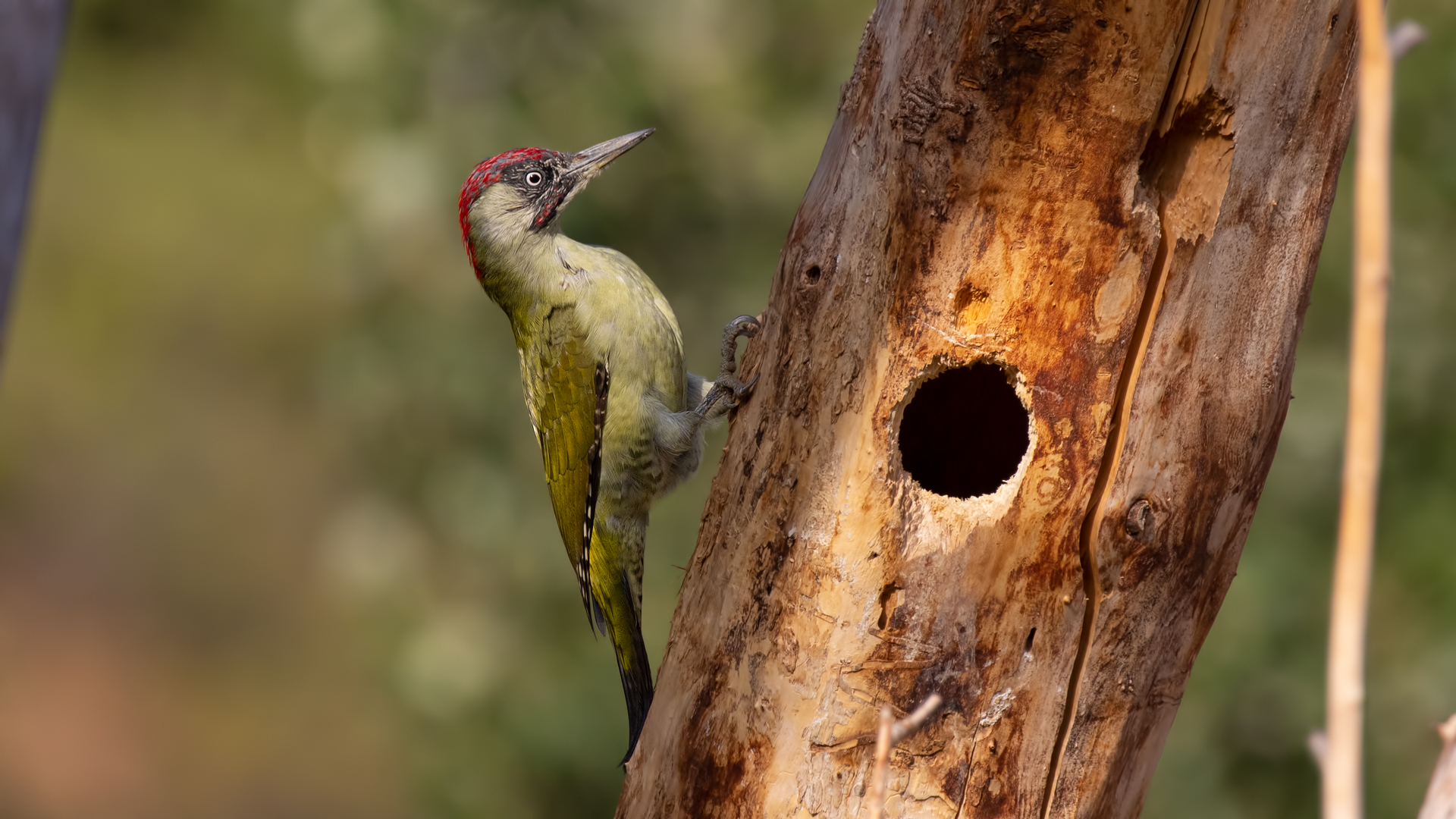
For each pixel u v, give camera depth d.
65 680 24.69
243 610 26.08
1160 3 5.35
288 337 28.70
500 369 13.31
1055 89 5.50
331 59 13.26
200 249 29.47
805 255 6.07
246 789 22.89
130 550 26.94
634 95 12.76
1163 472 5.57
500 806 13.26
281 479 27.70
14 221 3.16
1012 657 5.68
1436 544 11.14
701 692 6.22
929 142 5.68
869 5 13.30
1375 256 2.92
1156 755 5.98
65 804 22.67
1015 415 6.85
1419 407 11.42
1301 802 11.51
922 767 5.72
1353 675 2.92
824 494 5.88
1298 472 11.79
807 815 5.87
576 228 12.70
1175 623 5.74
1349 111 5.57
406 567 13.63
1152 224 5.51
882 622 5.75
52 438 28.23
